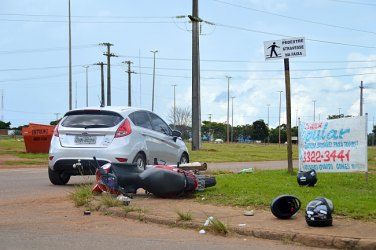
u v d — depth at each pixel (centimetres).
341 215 753
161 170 962
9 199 1014
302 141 1244
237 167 2008
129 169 1003
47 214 851
